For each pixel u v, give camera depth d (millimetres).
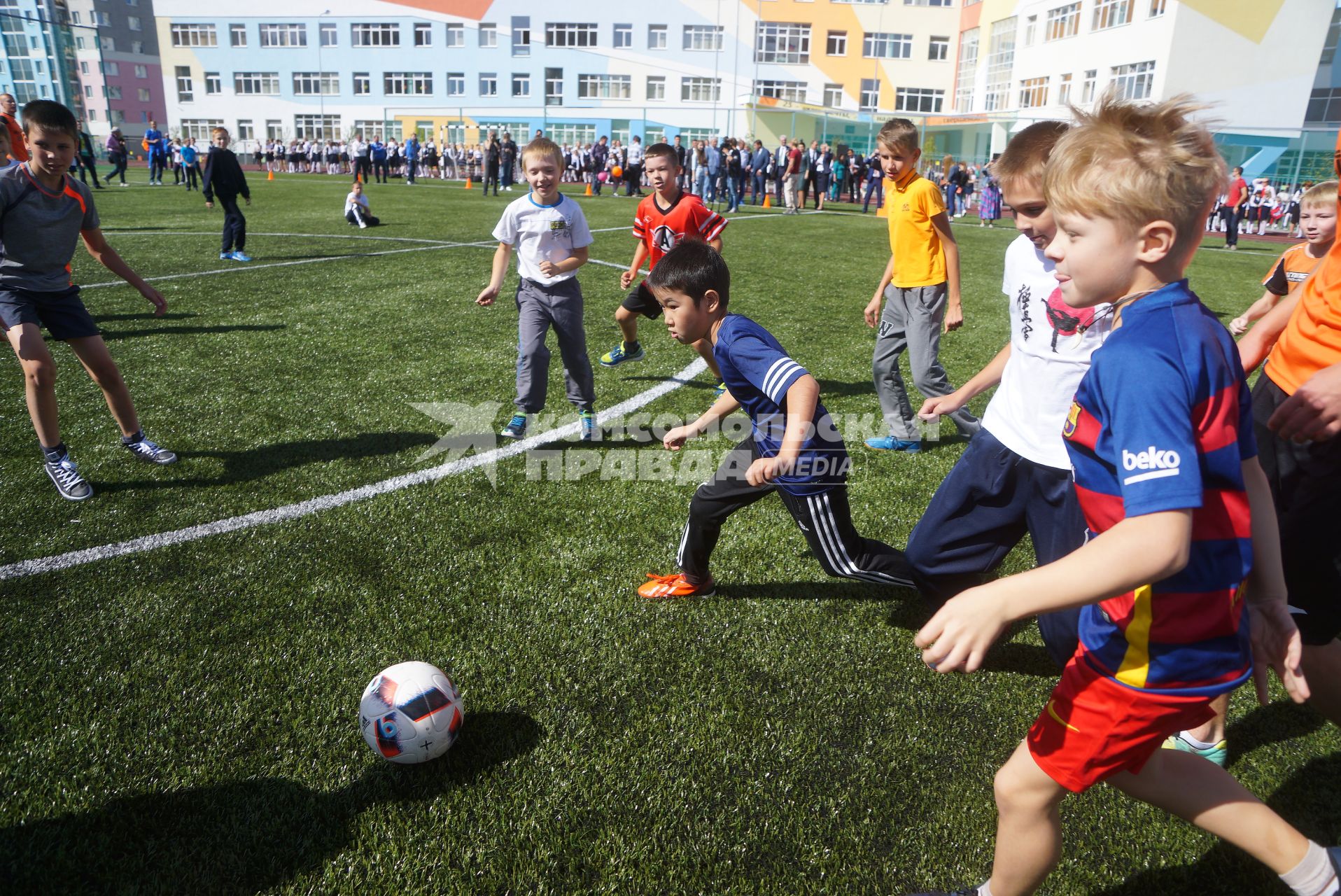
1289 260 3832
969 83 42562
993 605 1147
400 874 1766
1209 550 1281
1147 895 1761
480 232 14188
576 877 1775
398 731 2006
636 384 5715
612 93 44688
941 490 2463
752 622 2781
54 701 2299
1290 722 2324
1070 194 1224
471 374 5785
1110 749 1381
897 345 4430
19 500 3605
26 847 1811
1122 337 1235
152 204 18219
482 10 44375
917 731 2256
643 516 3600
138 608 2775
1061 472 2176
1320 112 32406
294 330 6914
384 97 46844
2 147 5004
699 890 1754
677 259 2414
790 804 1989
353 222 14930
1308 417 1691
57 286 3619
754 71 43625
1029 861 1520
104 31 64312
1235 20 27344
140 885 1722
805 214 21688
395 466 4082
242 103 48312
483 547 3266
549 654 2566
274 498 3682
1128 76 29922
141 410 4836
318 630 2670
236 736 2180
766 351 2340
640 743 2186
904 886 1778
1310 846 1457
